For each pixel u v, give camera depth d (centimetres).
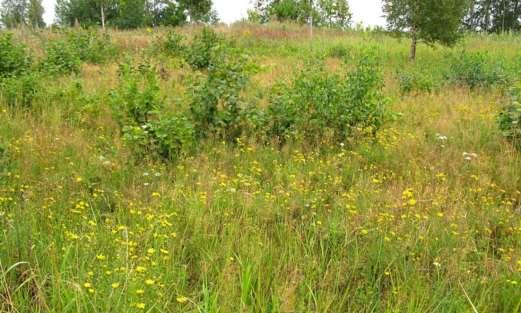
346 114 738
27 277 325
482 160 644
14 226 368
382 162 639
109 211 470
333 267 364
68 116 787
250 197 483
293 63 1474
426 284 341
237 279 336
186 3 2612
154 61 1405
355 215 446
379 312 319
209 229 416
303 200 486
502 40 2492
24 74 979
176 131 625
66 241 360
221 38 1573
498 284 350
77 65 1241
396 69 1370
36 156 582
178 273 339
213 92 703
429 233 420
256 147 666
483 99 1045
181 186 502
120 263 324
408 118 871
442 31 1778
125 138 621
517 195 557
